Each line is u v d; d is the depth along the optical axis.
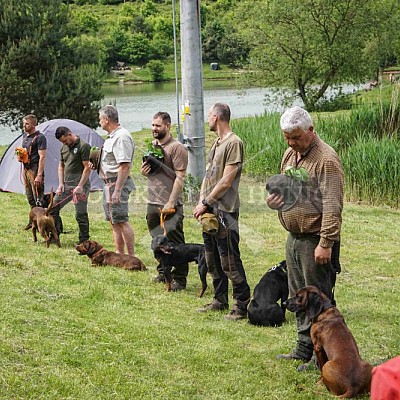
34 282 7.25
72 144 9.68
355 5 32.00
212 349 5.74
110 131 8.36
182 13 11.85
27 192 10.70
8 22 23.11
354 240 10.57
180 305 7.15
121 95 45.78
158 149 7.62
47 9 23.69
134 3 78.38
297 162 5.30
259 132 16.50
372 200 13.48
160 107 37.16
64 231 10.59
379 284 8.27
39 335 5.61
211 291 7.77
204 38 56.56
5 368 4.95
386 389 2.65
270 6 33.19
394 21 32.41
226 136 6.68
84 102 23.45
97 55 25.02
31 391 4.67
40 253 8.89
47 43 23.45
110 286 7.48
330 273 5.41
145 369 5.22
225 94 44.75
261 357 5.64
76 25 25.23
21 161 10.51
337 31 32.72
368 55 32.97
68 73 23.45
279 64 33.34
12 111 23.78
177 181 7.63
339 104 33.28
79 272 8.00
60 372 5.00
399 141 15.67
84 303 6.72
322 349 4.95
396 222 11.91
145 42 64.94
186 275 7.81
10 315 5.96
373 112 17.17
